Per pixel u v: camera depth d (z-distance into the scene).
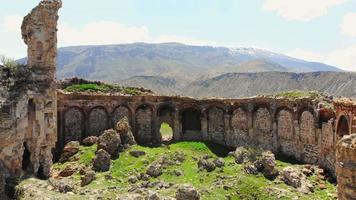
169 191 42.41
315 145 54.53
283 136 61.69
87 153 56.25
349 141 17.42
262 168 49.91
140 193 41.28
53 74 45.41
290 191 43.56
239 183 44.75
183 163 54.84
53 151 61.03
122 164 53.62
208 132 71.25
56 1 45.75
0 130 36.31
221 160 53.19
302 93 60.44
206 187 44.28
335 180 48.31
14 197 33.84
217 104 70.69
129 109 69.75
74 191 40.56
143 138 70.12
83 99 66.88
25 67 43.25
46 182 40.03
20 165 38.59
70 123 65.75
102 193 40.81
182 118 72.31
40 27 44.91
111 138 56.69
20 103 38.84
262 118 64.94
